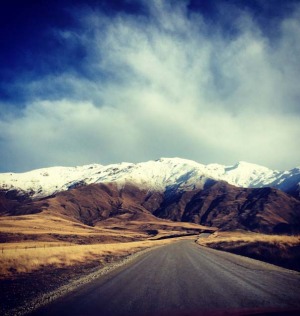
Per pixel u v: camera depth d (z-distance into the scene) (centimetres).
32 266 2094
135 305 975
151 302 1009
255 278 1391
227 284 1265
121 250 4125
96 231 16938
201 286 1245
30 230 12569
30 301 1077
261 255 2502
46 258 2458
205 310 883
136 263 2300
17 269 1953
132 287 1278
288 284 1237
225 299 1009
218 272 1627
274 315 805
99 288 1280
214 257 2594
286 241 2727
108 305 984
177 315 843
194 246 4791
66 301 1057
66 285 1380
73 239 10075
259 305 915
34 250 2978
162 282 1373
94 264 2378
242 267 1819
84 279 1545
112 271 1848
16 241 9094
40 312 923
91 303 1016
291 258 2094
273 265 1906
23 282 1518
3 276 1748
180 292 1147
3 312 940
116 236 12131
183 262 2223
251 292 1098
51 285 1402
